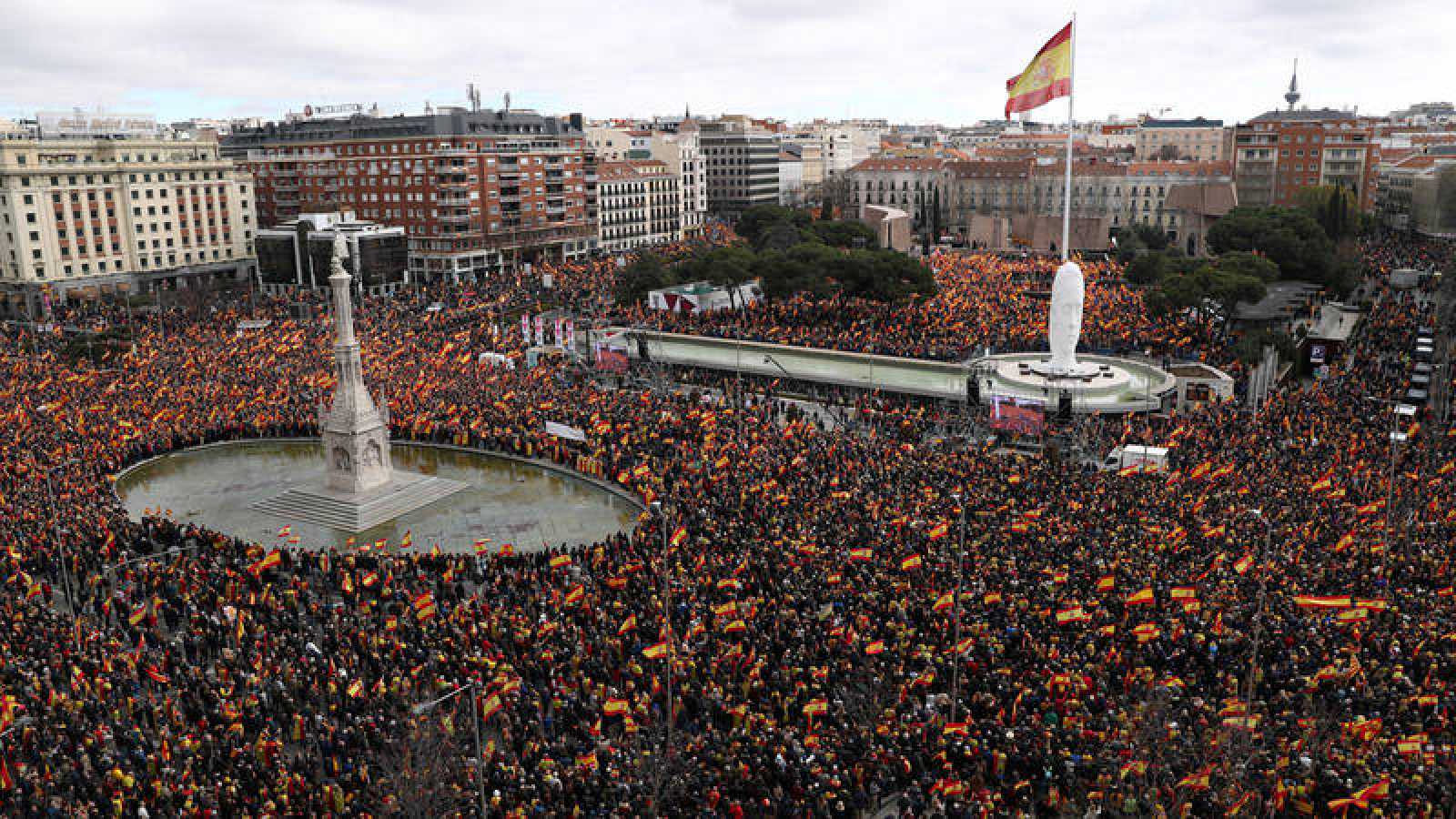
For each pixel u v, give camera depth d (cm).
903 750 4012
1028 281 17612
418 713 3934
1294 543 5753
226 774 4047
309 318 14162
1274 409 8875
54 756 4175
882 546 5962
